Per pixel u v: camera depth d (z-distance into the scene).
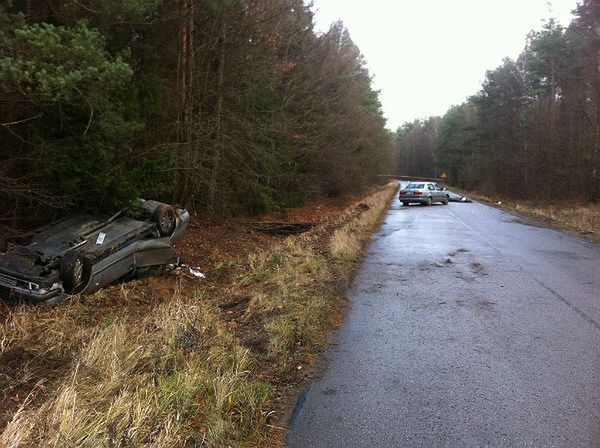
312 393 4.46
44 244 7.48
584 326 6.43
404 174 130.25
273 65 18.67
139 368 4.49
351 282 9.16
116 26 9.22
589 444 3.56
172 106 13.15
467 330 6.27
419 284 9.02
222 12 13.14
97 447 3.15
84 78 6.34
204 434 3.50
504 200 41.97
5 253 7.04
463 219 22.94
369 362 5.20
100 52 6.55
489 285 8.92
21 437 3.12
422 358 5.30
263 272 9.23
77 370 4.21
